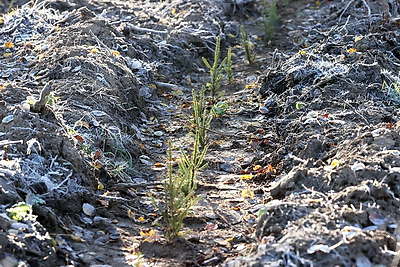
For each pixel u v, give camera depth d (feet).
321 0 44.57
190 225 16.89
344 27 31.04
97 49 26.13
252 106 26.68
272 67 28.66
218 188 19.26
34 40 28.25
